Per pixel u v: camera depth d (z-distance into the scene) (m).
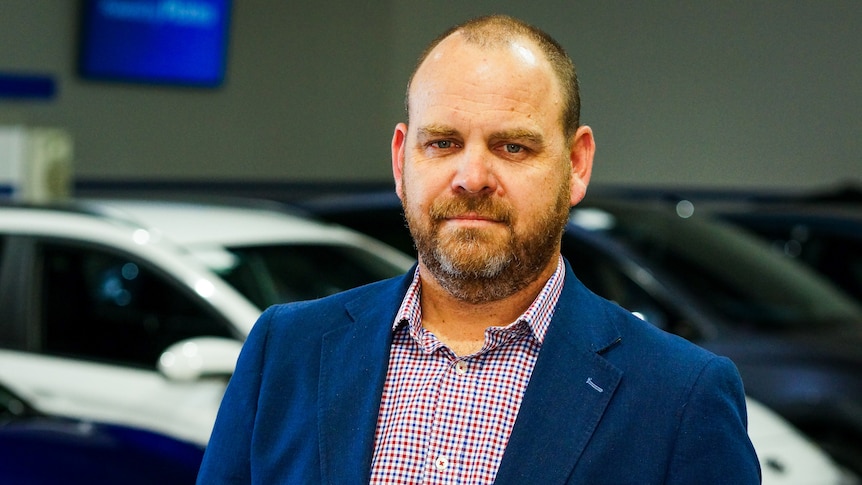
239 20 14.14
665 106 14.20
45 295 4.89
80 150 13.31
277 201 14.18
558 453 1.83
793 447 4.47
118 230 4.91
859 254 7.60
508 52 1.89
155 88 13.74
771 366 5.50
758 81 14.06
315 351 2.04
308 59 14.62
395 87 14.83
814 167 14.04
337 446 1.92
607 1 14.08
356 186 14.95
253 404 2.04
